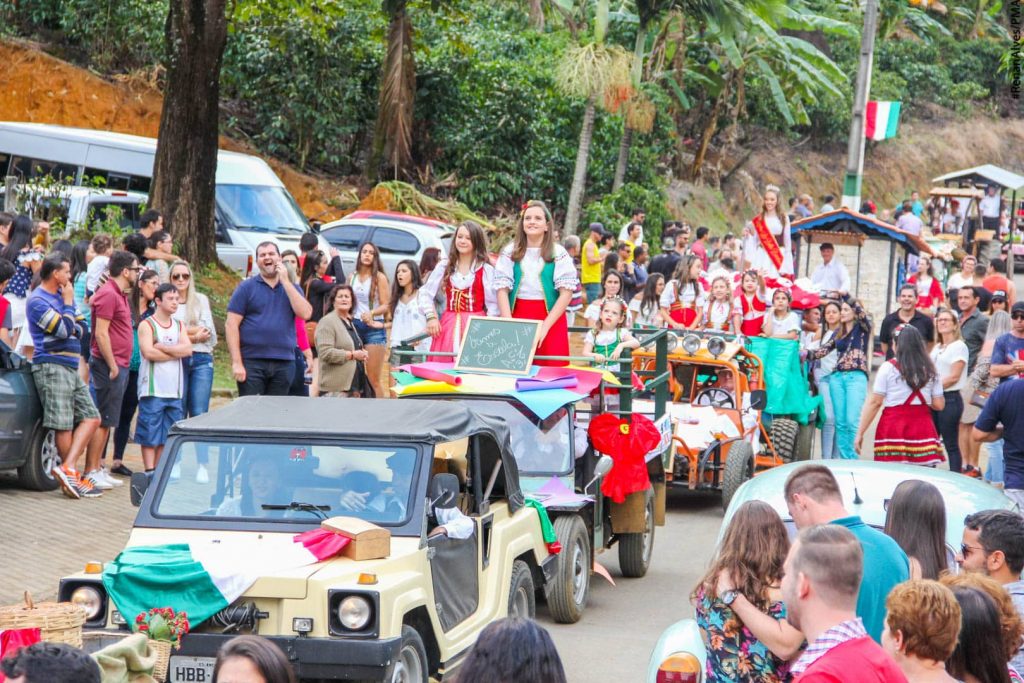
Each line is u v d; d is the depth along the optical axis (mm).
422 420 7633
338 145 31922
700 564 12016
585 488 10211
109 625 6488
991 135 59062
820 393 15383
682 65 39438
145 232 14836
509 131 32625
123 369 12367
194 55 20359
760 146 48406
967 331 16297
